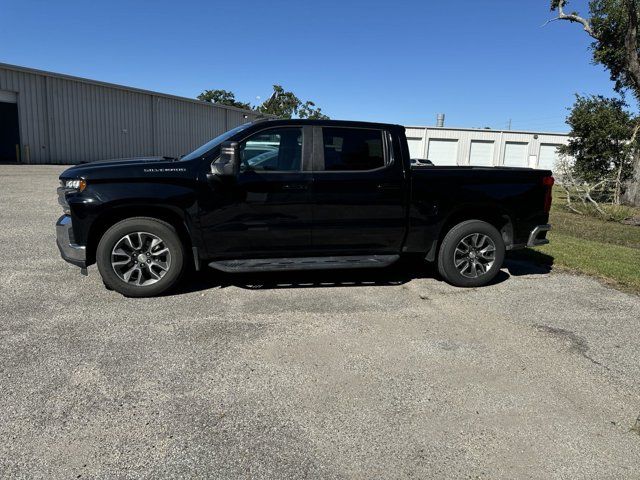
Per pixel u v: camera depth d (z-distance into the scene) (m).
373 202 5.30
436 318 4.66
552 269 6.70
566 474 2.50
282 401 3.11
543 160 47.09
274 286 5.53
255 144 5.07
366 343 4.03
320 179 5.13
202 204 4.89
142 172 4.80
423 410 3.05
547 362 3.77
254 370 3.51
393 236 5.47
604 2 16.77
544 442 2.76
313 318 4.56
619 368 3.70
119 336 4.02
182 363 3.58
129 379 3.32
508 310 4.95
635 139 17.16
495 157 47.50
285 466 2.49
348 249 5.40
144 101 32.22
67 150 27.61
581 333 4.37
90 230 4.77
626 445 2.76
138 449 2.59
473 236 5.68
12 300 4.79
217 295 5.15
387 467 2.51
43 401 3.01
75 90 27.73
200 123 37.59
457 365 3.68
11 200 11.44
